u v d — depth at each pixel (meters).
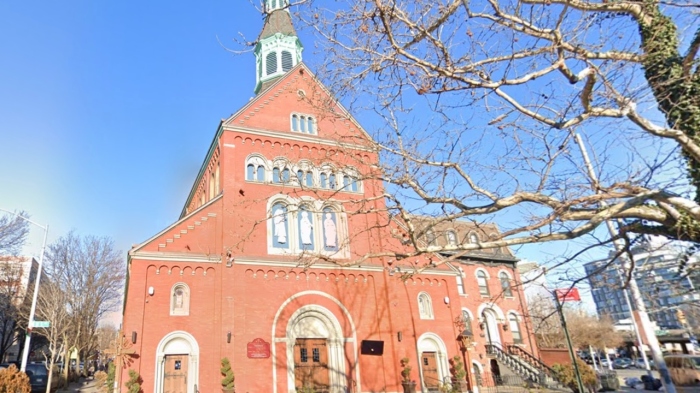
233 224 24.03
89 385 42.78
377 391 23.84
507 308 35.84
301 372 23.08
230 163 25.41
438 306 27.39
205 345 21.39
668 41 9.29
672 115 9.08
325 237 26.02
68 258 41.31
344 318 24.75
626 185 7.77
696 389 27.77
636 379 34.00
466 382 25.44
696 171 9.06
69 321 38.41
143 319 20.69
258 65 38.31
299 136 27.47
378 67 8.93
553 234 8.53
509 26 7.93
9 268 42.22
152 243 22.23
